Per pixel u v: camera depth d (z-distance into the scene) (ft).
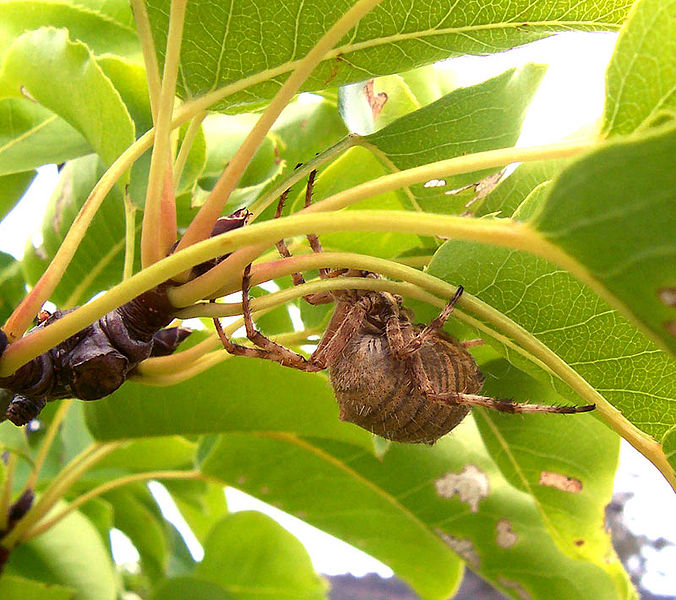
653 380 0.19
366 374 0.26
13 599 0.31
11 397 0.21
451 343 0.27
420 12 0.19
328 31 0.17
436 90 0.31
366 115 0.26
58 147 0.28
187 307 0.19
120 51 0.29
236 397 0.27
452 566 0.39
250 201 0.28
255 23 0.19
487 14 0.20
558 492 0.29
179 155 0.21
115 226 0.31
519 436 0.29
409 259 0.24
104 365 0.19
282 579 0.41
